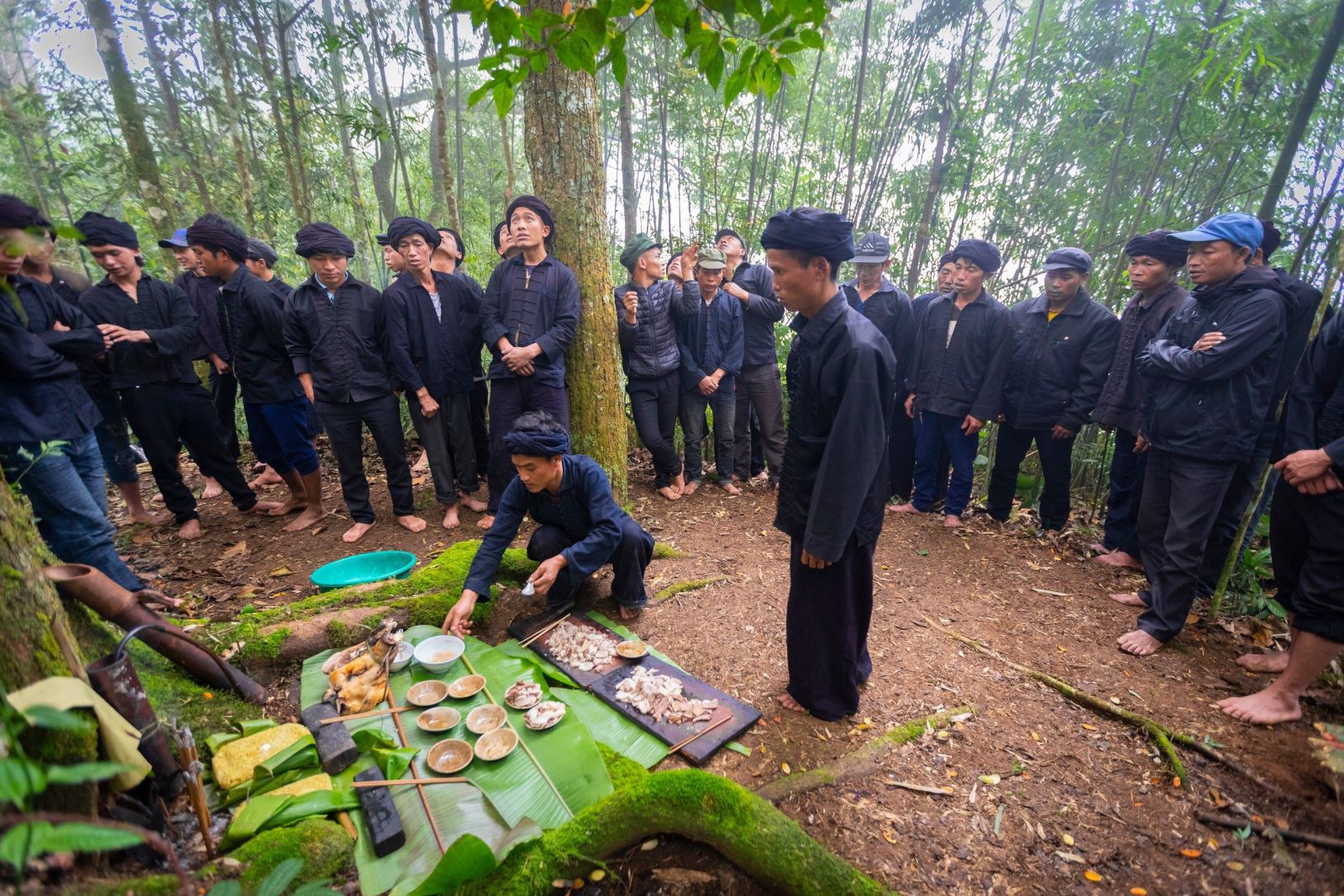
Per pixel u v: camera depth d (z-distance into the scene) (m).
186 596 3.28
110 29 5.82
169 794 1.83
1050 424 4.25
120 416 4.15
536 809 1.91
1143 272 3.60
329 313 3.75
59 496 2.49
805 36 1.54
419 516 4.44
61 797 1.38
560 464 2.83
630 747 2.22
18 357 2.35
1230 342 2.60
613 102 8.77
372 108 5.69
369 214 11.05
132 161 6.20
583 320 4.09
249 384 4.04
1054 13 7.04
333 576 3.36
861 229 7.42
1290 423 2.41
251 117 7.22
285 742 2.07
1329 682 2.59
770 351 5.00
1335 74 3.85
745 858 1.63
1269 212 3.07
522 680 2.53
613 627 3.05
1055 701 2.58
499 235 4.68
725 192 7.56
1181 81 4.54
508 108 1.64
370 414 3.90
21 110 5.66
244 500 4.43
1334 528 2.17
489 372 4.00
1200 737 2.33
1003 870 1.81
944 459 5.05
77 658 1.76
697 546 4.05
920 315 4.63
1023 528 4.57
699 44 1.60
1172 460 2.91
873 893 1.57
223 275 3.97
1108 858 1.85
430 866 1.72
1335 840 1.85
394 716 2.32
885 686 2.65
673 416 4.77
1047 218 6.73
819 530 2.01
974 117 6.70
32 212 2.23
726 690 2.60
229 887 1.15
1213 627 3.15
